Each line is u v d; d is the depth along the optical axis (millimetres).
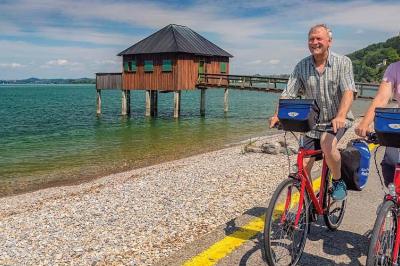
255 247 4324
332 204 4410
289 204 3697
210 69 35812
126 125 28969
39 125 29609
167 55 32938
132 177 10281
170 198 6613
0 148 18406
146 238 4797
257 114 38031
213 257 4090
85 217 5871
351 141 4305
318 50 3877
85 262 4227
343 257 4129
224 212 5609
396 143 2949
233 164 9828
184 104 58188
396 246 3254
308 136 4125
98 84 38844
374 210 5492
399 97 3529
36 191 10133
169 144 18703
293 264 3855
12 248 4781
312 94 4121
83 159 15148
